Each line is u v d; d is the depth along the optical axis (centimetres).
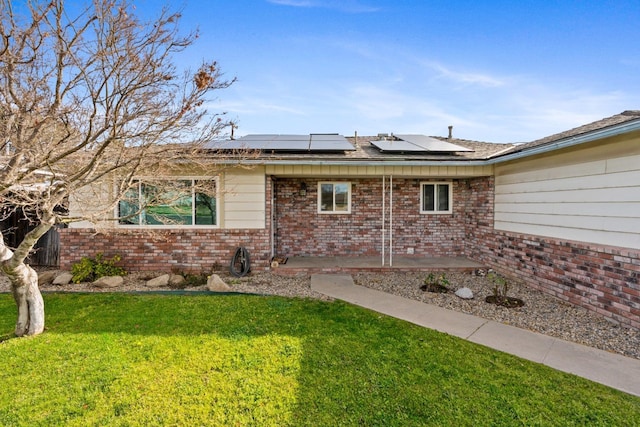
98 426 279
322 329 487
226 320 516
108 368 368
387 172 888
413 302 634
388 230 1088
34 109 370
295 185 1070
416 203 1091
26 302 454
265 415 295
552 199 680
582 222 602
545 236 702
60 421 285
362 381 349
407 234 1095
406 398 321
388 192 1092
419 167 891
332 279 816
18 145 380
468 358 404
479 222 979
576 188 617
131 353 404
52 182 442
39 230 421
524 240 767
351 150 922
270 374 361
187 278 797
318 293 693
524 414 297
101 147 401
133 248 859
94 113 383
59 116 384
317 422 287
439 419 292
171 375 356
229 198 868
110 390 328
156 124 456
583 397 324
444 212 1097
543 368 382
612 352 428
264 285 756
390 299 653
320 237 1079
